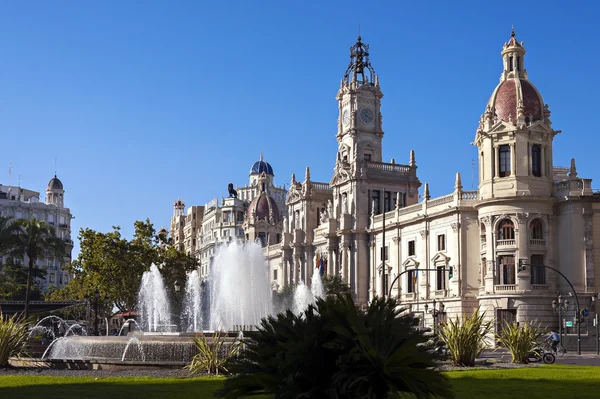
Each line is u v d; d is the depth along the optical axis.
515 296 87.19
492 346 83.38
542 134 90.44
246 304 95.94
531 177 89.31
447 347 48.56
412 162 128.25
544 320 86.81
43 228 114.06
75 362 46.62
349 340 21.59
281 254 150.88
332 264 127.12
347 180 124.31
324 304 22.69
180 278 125.81
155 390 33.06
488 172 91.81
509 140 90.25
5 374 42.47
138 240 119.69
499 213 89.75
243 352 23.23
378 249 118.38
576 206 87.56
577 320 73.69
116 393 31.88
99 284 112.94
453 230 98.56
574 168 88.38
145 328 116.19
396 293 111.81
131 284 114.44
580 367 48.31
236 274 96.38
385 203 125.31
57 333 113.19
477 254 96.81
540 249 88.69
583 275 86.69
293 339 22.30
